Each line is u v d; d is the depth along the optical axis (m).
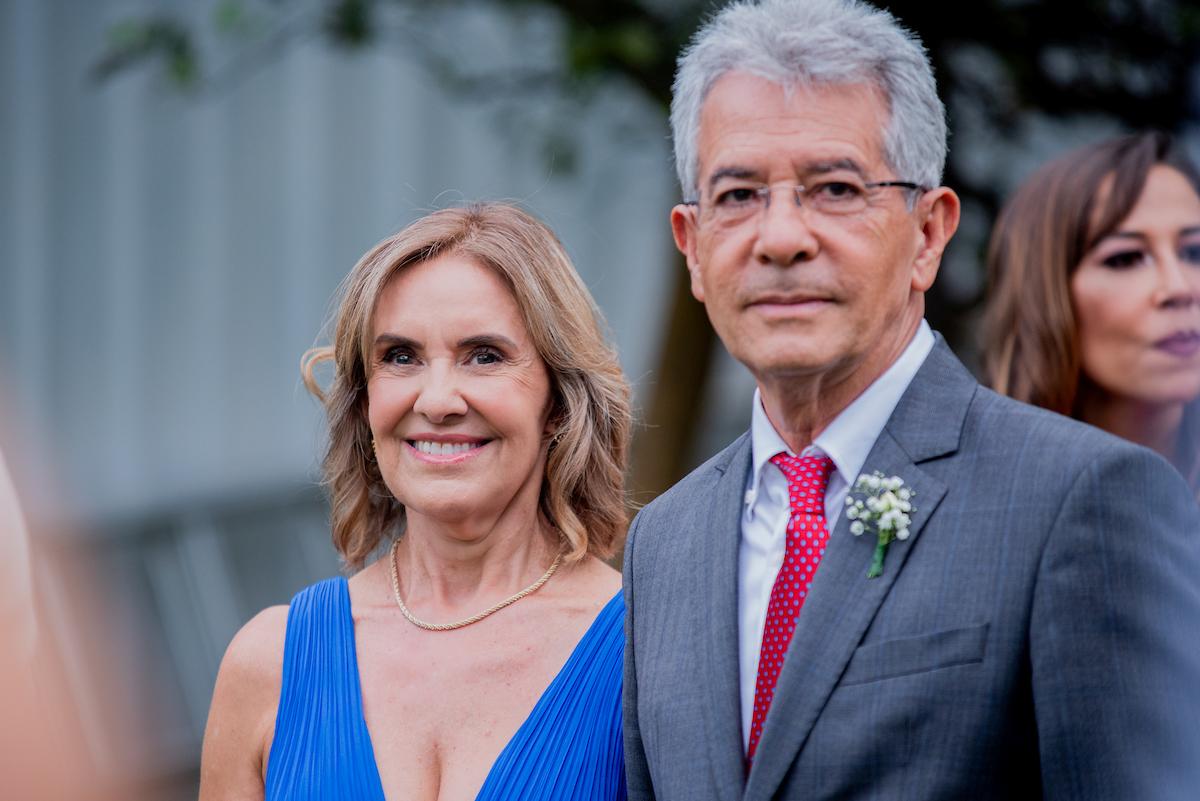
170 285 10.31
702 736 3.18
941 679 2.90
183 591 9.69
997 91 7.88
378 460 4.11
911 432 3.14
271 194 10.33
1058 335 4.22
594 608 4.14
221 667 4.25
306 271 10.31
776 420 3.30
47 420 10.05
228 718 4.20
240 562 9.93
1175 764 2.77
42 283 10.19
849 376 3.18
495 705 4.02
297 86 10.29
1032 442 3.00
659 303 10.06
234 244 10.35
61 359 10.16
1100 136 7.91
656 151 9.26
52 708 1.81
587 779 3.94
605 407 4.20
